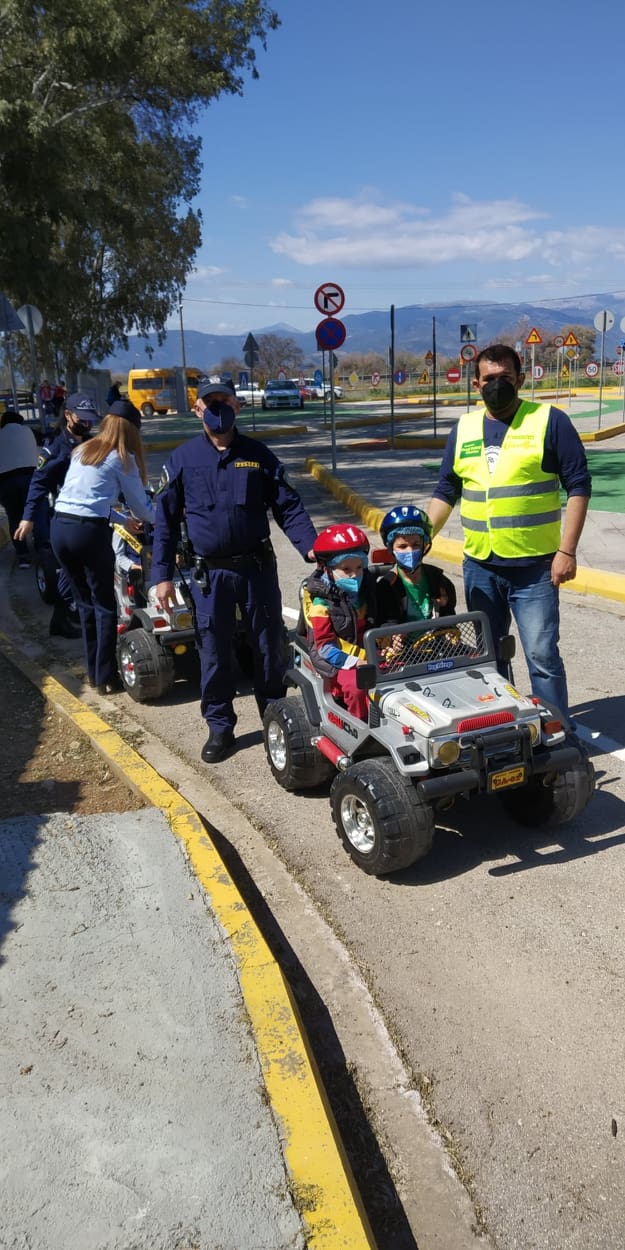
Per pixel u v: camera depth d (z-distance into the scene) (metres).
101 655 6.78
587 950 3.75
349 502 14.79
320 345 18.20
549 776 4.41
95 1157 2.58
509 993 3.52
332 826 4.84
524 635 4.92
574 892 4.14
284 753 5.12
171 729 6.18
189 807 4.62
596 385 55.66
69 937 3.54
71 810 4.81
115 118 26.89
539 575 4.80
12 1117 2.71
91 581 6.57
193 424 38.56
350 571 4.67
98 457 6.36
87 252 36.88
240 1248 2.33
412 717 4.12
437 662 4.44
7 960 3.40
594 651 7.22
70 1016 3.13
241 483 5.19
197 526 5.28
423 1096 3.06
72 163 22.11
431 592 4.82
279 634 5.61
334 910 4.09
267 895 4.21
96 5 21.39
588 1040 3.26
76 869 3.98
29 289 21.69
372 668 4.27
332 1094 3.08
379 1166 2.81
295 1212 2.43
